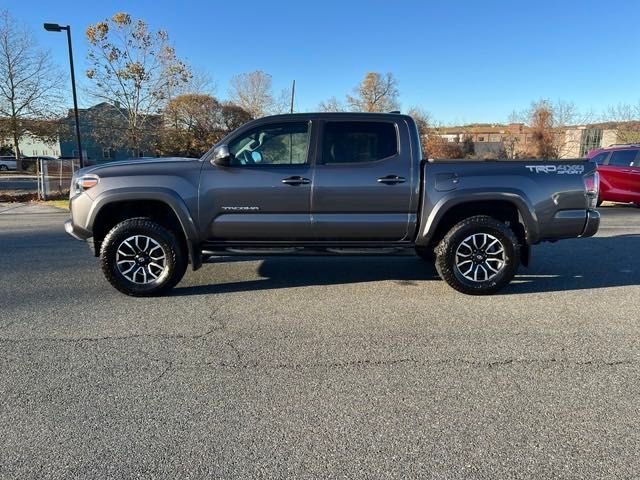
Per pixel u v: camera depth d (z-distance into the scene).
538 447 2.33
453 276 4.75
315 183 4.59
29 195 17.75
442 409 2.68
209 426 2.50
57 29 15.77
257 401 2.76
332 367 3.20
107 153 38.31
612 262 6.34
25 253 6.82
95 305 4.48
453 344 3.58
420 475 2.12
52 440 2.38
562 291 4.98
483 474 2.13
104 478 2.10
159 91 23.80
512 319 4.13
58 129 36.66
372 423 2.54
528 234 4.68
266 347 3.52
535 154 37.47
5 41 33.00
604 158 12.62
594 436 2.42
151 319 4.11
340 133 4.66
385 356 3.37
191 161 4.68
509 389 2.90
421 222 4.68
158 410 2.66
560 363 3.27
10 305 4.47
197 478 2.10
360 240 4.79
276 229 4.67
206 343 3.59
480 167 4.64
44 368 3.17
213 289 5.04
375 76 51.06
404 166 4.62
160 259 4.70
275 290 5.00
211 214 4.61
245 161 4.65
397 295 4.83
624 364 3.25
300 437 2.41
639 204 12.83
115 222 4.86
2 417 2.58
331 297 4.76
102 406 2.70
